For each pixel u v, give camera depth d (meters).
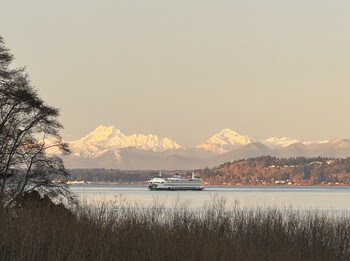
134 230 54.69
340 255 60.69
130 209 58.69
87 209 56.84
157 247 53.03
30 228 51.59
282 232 60.47
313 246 60.16
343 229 62.16
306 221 63.62
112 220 55.34
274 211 64.94
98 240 52.47
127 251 53.31
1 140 127.38
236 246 56.12
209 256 53.34
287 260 55.88
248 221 61.41
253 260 54.88
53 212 56.19
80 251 49.69
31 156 128.12
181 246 54.28
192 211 62.38
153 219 57.00
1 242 50.31
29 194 65.88
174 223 57.72
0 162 124.12
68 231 52.81
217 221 60.19
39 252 50.06
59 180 129.12
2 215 54.00
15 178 124.50
